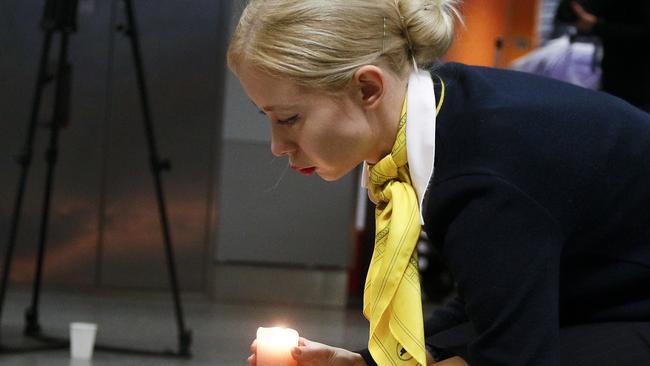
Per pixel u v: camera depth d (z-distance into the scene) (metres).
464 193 2.21
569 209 2.26
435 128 2.31
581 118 2.33
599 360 2.37
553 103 2.34
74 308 8.24
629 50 6.74
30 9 8.82
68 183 8.97
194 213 8.99
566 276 2.40
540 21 8.80
